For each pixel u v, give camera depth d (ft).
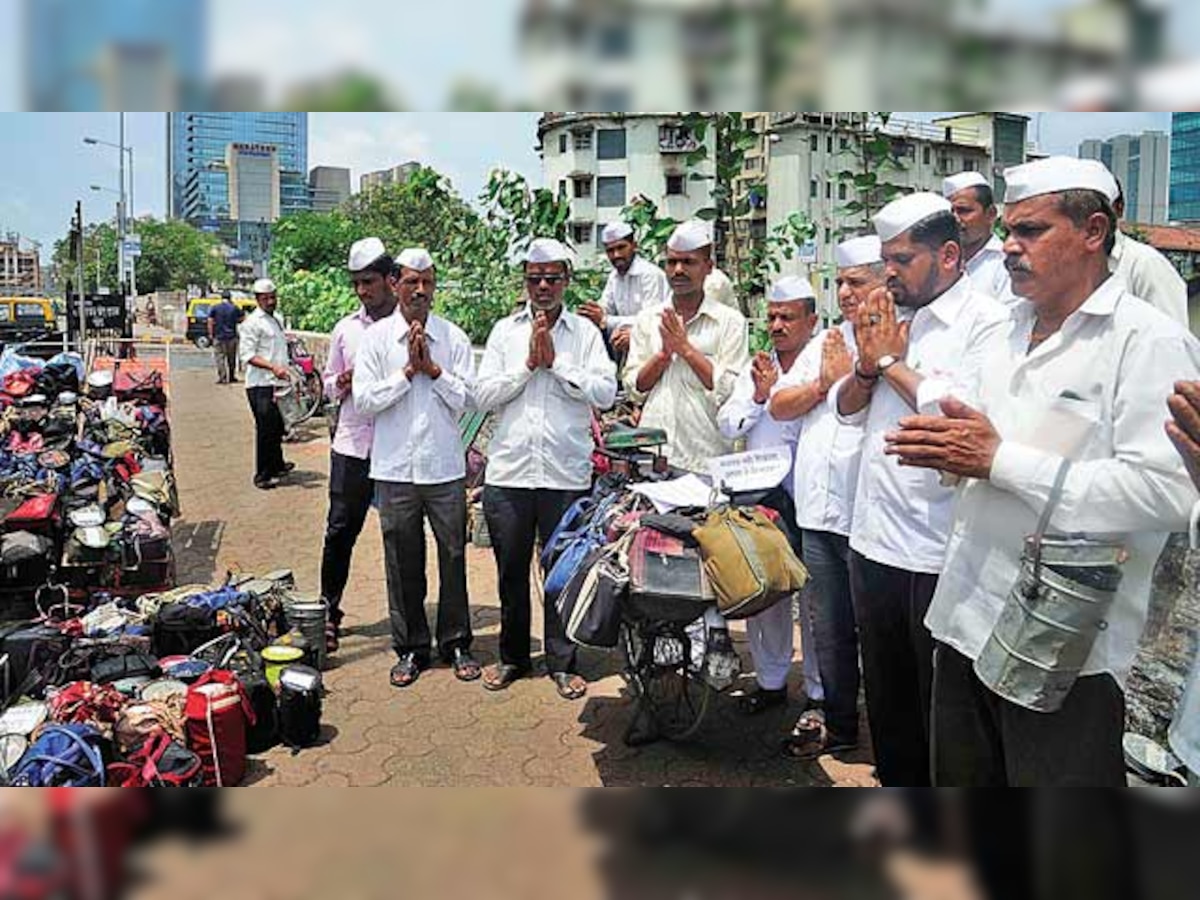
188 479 32.60
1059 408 7.57
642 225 24.61
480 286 31.60
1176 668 11.64
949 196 13.56
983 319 9.95
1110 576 7.11
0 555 17.06
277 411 31.12
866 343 10.20
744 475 13.48
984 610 8.08
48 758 11.20
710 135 25.14
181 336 113.09
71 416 25.44
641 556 11.94
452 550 16.20
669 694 14.94
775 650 14.53
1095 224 7.58
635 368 16.94
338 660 16.94
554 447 15.42
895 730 11.09
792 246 22.88
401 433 15.70
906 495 10.27
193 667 14.06
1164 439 7.07
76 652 14.58
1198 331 14.39
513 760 13.38
